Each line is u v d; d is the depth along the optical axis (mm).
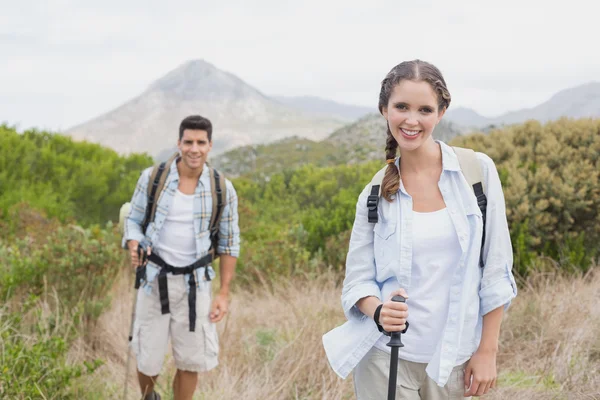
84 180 11617
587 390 3721
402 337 2221
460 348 2164
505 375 4211
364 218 2303
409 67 2139
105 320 5449
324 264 7426
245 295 6906
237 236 4020
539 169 7312
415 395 2266
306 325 4949
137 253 3836
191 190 3850
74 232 6469
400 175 2260
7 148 11602
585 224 7027
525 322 5062
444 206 2197
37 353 3842
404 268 2184
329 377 4172
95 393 4098
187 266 3830
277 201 13688
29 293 5461
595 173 7043
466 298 2139
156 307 3857
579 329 4629
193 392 4000
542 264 6457
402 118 2125
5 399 3496
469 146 8836
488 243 2176
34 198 10383
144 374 3939
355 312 2316
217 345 3977
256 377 4238
